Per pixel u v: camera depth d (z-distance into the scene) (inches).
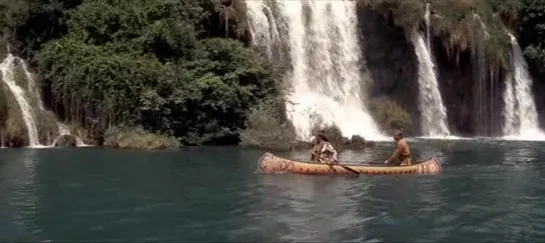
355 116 1787.6
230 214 684.7
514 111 1956.2
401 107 1841.8
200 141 1432.1
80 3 1608.0
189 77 1448.1
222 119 1453.0
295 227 627.5
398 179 935.0
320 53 1787.6
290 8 1763.0
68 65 1446.9
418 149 1427.2
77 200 758.5
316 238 586.9
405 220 664.4
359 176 959.0
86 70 1419.8
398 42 1857.8
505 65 1939.0
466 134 1930.4
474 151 1389.0
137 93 1408.7
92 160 1131.9
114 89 1406.3
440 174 996.6
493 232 619.8
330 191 826.2
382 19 1844.2
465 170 1047.6
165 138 1384.1
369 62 1847.9
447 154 1320.1
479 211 713.0
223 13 1642.5
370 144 1466.5
